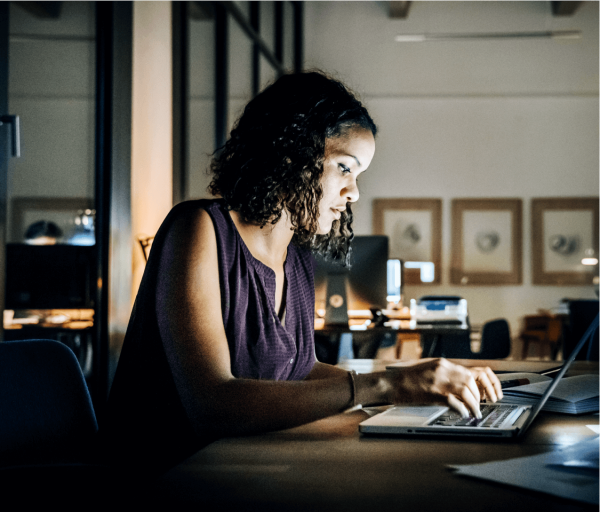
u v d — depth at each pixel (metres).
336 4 8.24
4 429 1.22
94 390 3.41
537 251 8.32
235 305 1.20
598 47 8.05
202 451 0.91
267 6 6.78
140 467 1.11
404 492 0.73
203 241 1.16
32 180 6.07
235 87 6.10
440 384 0.99
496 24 8.09
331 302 3.68
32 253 3.52
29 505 0.90
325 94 1.21
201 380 1.04
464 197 8.38
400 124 8.40
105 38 3.43
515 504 0.68
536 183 8.31
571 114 8.23
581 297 8.28
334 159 1.23
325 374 1.39
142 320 1.15
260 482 0.77
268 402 1.01
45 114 5.99
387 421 1.04
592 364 1.88
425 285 8.43
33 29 4.48
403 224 8.45
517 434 0.97
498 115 8.31
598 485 0.73
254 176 1.19
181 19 4.39
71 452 1.26
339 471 0.81
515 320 8.35
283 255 1.39
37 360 1.27
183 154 4.46
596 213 8.23
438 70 8.26
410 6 8.17
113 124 3.45
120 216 3.53
